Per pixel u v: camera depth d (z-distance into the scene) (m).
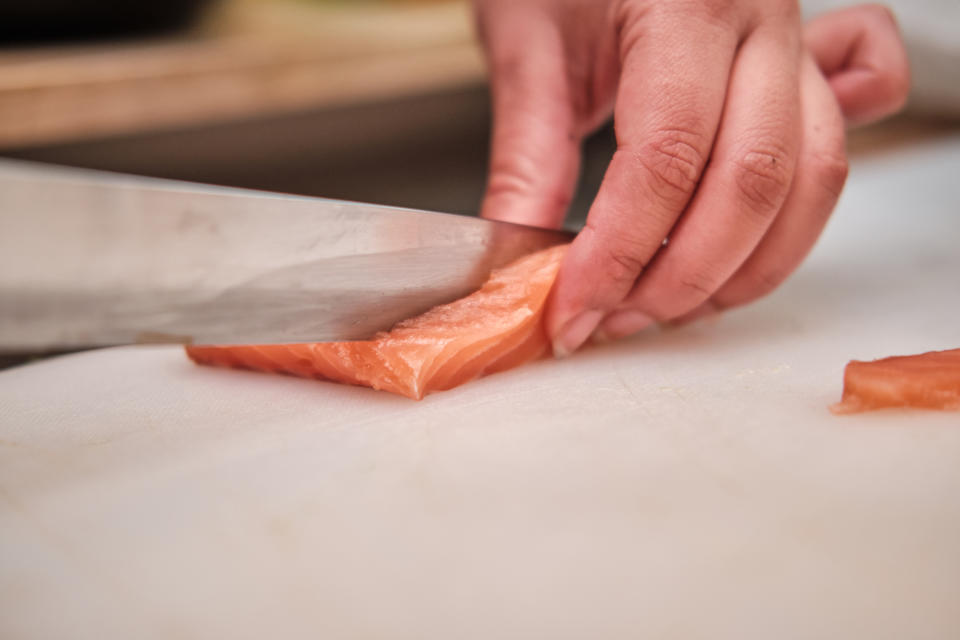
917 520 0.22
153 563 0.22
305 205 0.26
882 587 0.21
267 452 0.25
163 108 0.44
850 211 0.44
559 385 0.27
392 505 0.23
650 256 0.28
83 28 0.52
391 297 0.28
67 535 0.22
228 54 0.45
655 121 0.27
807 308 0.33
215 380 0.29
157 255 0.24
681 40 0.28
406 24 0.57
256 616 0.21
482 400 0.27
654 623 0.20
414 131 0.52
